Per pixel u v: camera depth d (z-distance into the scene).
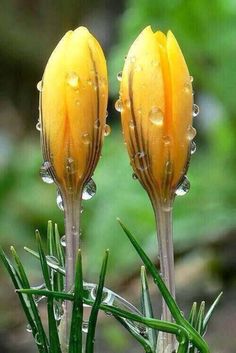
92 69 0.26
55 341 0.26
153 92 0.26
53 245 0.28
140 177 0.26
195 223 0.63
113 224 0.67
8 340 0.57
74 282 0.26
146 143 0.26
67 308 0.27
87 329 0.27
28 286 0.26
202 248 0.63
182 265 0.63
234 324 0.52
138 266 0.63
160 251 0.27
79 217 0.27
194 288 0.59
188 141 0.26
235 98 0.71
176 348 0.26
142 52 0.26
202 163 0.72
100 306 0.25
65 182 0.27
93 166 0.27
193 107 0.26
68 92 0.26
